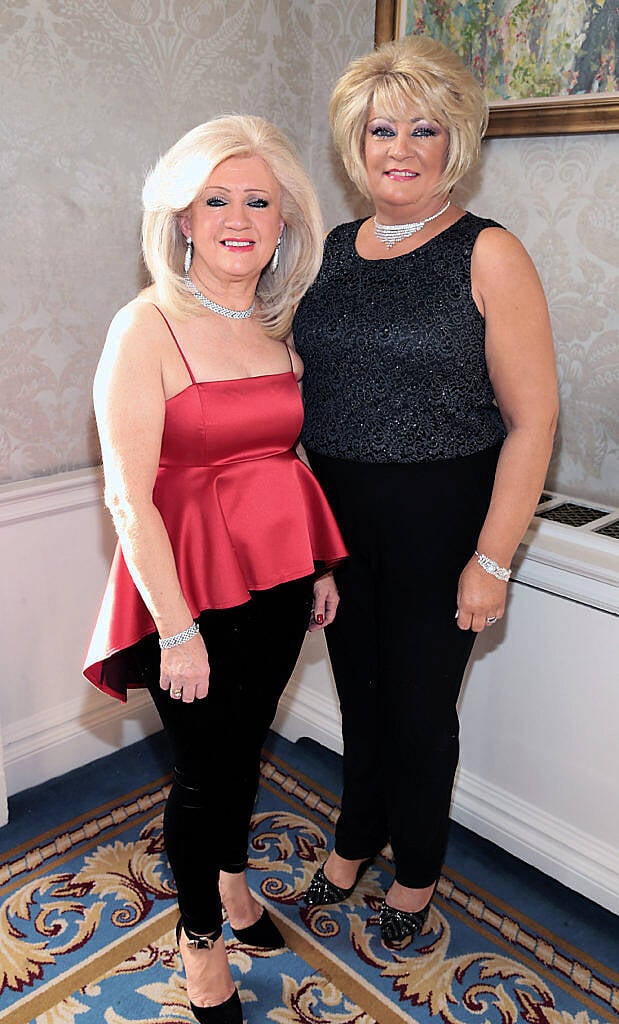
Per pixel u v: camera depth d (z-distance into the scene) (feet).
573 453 7.04
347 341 5.05
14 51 6.11
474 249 4.86
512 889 6.74
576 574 5.97
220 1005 5.43
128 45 6.68
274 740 8.48
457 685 5.63
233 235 4.58
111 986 5.76
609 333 6.58
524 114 6.54
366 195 5.36
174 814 5.14
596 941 6.27
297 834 7.20
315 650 8.03
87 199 6.80
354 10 7.47
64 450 7.23
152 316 4.61
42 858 6.82
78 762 7.89
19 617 7.14
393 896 6.22
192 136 4.59
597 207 6.41
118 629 4.75
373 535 5.32
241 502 4.92
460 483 5.15
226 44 7.26
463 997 5.79
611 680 6.05
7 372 6.72
